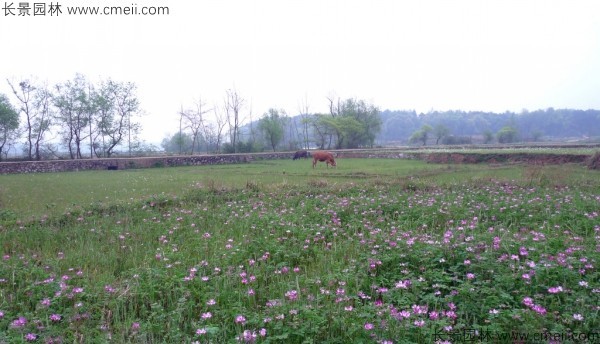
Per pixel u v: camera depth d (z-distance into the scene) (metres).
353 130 55.03
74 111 37.72
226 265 5.99
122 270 6.31
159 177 20.20
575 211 8.43
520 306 4.34
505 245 5.93
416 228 8.02
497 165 22.97
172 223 8.95
